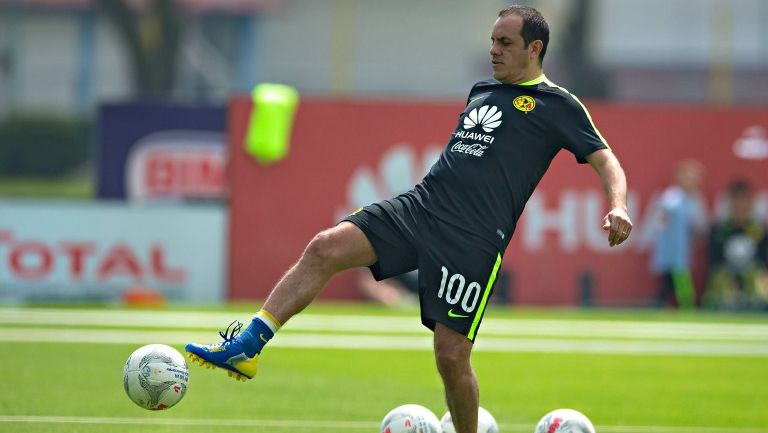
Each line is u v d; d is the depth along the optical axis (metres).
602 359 48.25
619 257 72.25
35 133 146.62
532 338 55.75
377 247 23.95
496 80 25.22
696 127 72.38
